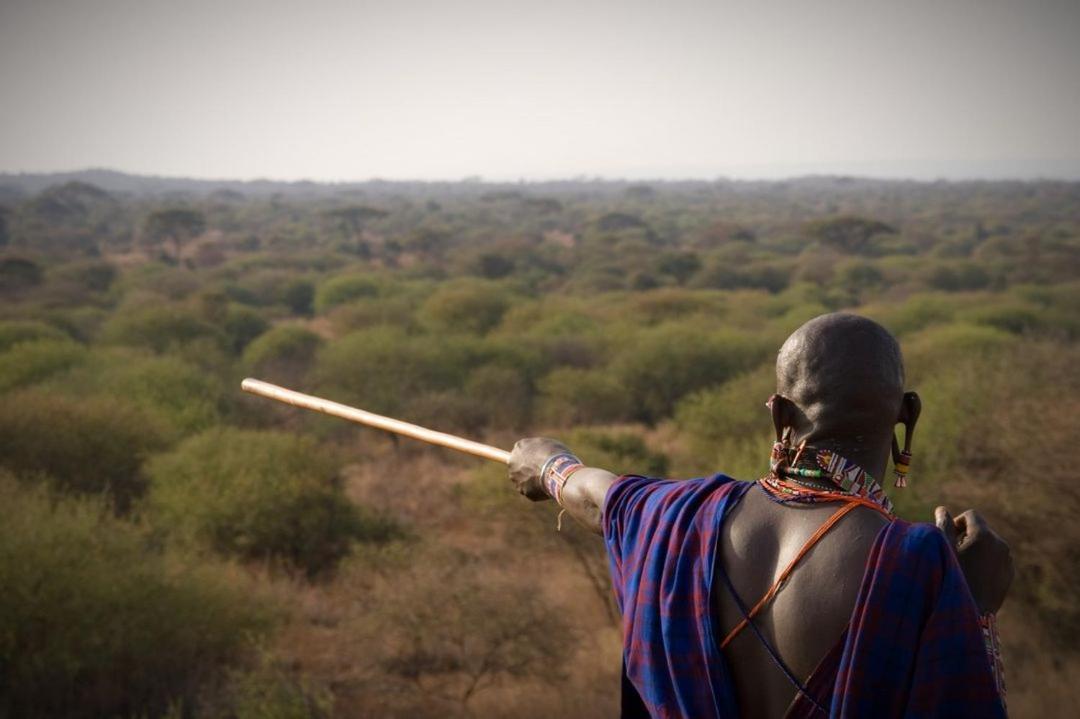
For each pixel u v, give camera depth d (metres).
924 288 54.22
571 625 11.23
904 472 1.30
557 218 134.50
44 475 15.64
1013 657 9.76
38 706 9.47
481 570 12.46
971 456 11.07
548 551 13.65
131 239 108.50
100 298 54.25
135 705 9.59
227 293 56.62
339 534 15.21
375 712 9.83
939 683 1.08
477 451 1.72
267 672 9.71
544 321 38.19
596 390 26.62
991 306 37.34
